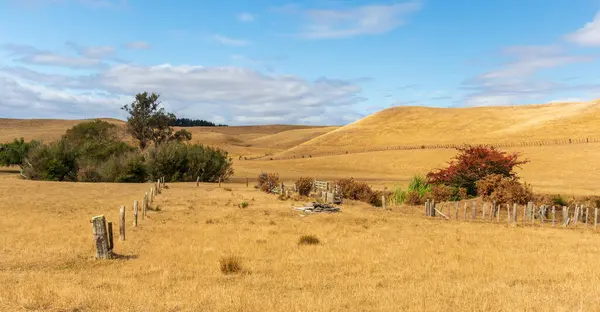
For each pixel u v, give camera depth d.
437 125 158.88
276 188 45.31
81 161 62.28
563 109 154.25
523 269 13.43
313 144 162.88
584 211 34.16
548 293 10.34
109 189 44.97
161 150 61.47
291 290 10.89
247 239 18.38
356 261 14.50
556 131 119.62
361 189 41.53
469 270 13.27
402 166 92.19
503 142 114.25
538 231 23.81
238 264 13.03
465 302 9.53
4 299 9.36
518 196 34.94
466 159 43.16
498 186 36.16
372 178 73.75
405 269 13.38
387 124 172.12
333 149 147.88
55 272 12.65
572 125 122.81
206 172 62.59
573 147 88.44
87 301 9.33
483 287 11.04
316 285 11.38
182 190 45.34
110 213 26.45
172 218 24.98
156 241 17.83
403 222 26.34
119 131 109.06
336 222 24.88
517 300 9.65
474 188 43.03
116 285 10.98
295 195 40.22
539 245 18.55
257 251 15.94
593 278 12.14
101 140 85.31
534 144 100.19
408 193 40.22
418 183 43.94
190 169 61.84
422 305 9.30
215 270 13.05
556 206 35.78
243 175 78.69
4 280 11.30
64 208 28.72
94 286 10.80
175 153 61.59
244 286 11.05
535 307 9.16
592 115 128.50
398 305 9.34
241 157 141.50
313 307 9.10
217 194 41.53
